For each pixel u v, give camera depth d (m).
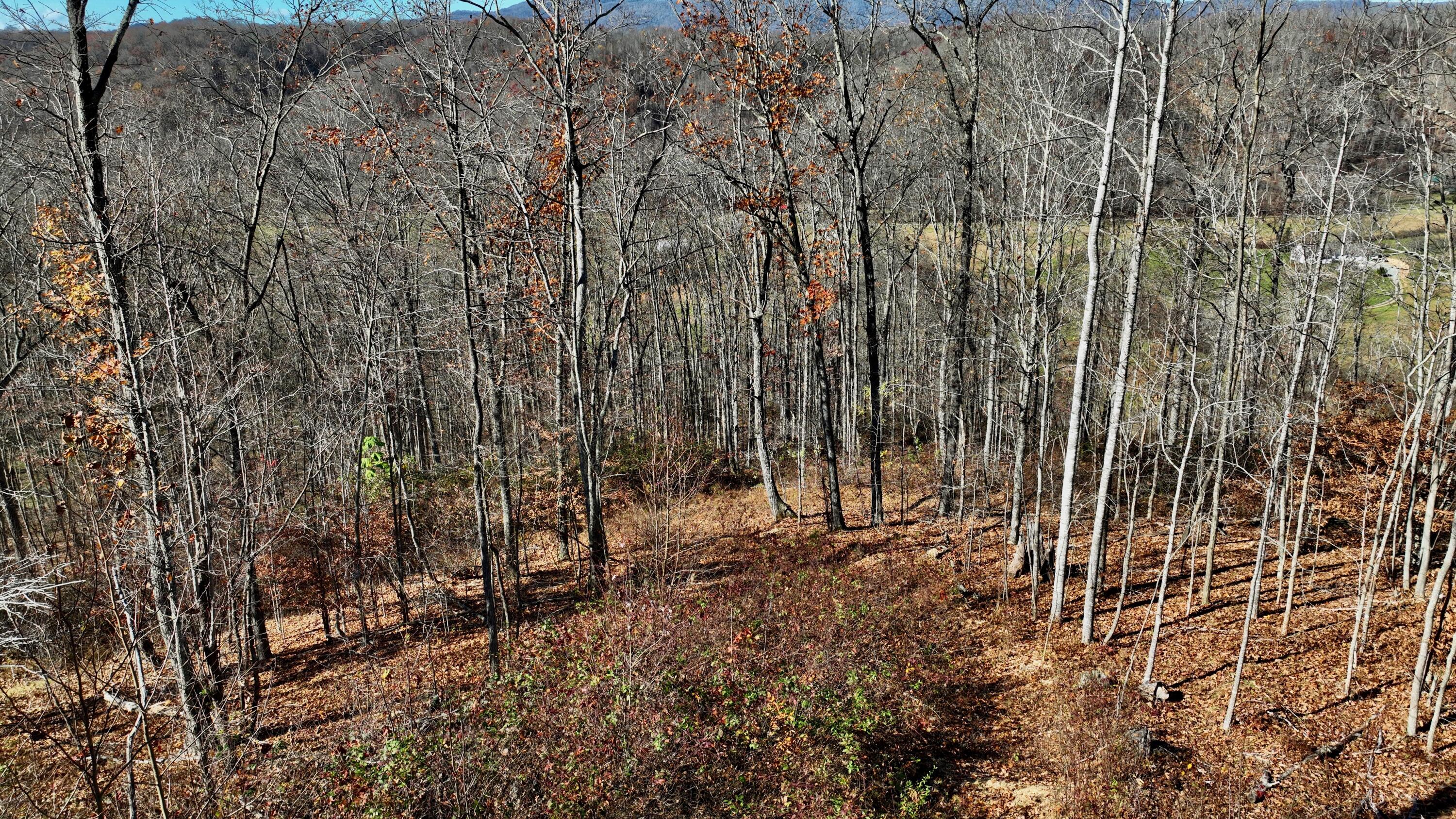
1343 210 14.79
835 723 10.83
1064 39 17.19
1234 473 20.09
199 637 10.70
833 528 21.16
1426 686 10.70
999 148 19.56
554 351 23.39
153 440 9.30
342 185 18.44
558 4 15.07
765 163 21.28
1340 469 19.55
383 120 16.98
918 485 25.38
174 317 10.99
